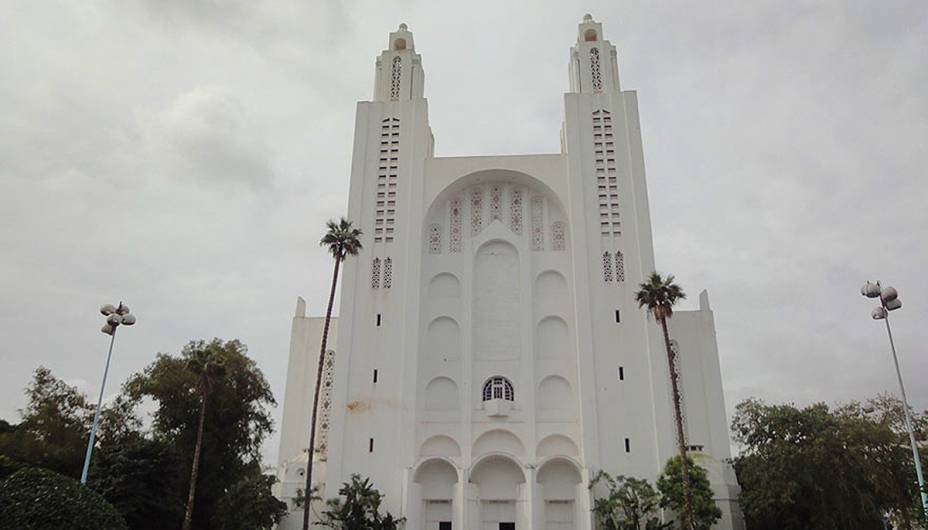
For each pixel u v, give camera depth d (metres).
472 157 56.00
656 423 47.12
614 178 54.12
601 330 49.97
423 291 53.19
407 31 63.31
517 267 54.03
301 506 46.09
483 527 47.34
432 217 56.25
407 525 45.16
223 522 43.38
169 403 49.22
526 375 50.06
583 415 47.53
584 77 58.53
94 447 47.34
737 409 45.97
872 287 33.03
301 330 58.53
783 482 40.81
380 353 50.59
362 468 47.62
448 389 50.94
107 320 35.28
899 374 32.31
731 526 44.72
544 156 55.84
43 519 21.97
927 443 43.12
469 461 47.72
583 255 51.97
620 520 42.88
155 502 41.09
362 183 55.69
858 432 41.34
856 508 40.00
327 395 56.34
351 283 52.56
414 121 57.47
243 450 51.88
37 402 47.84
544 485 47.41
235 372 51.84
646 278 50.88
